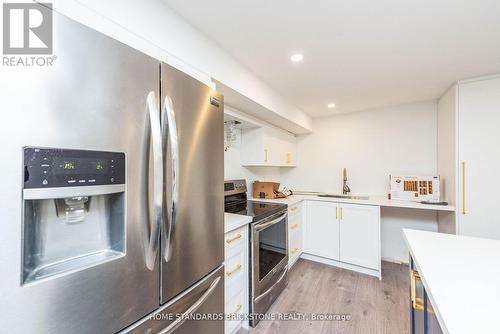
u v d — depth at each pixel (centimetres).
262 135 268
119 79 70
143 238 77
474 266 91
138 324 76
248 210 208
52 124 55
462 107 206
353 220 266
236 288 162
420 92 241
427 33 137
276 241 219
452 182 218
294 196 309
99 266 64
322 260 289
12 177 49
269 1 111
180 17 121
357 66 181
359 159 322
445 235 133
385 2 111
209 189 117
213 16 122
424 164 278
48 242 62
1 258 48
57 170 56
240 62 173
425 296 106
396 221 295
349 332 165
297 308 194
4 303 48
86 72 62
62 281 57
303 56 165
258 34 139
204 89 112
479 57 166
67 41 58
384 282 239
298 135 374
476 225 199
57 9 69
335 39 144
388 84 219
